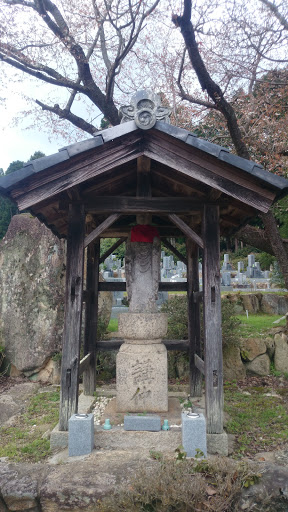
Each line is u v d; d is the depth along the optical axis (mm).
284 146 7973
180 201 4180
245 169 3613
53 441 3869
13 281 7973
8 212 33156
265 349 7254
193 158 3783
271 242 7473
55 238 7867
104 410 4820
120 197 4141
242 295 11703
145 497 2914
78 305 3965
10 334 7707
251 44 7266
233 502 3025
